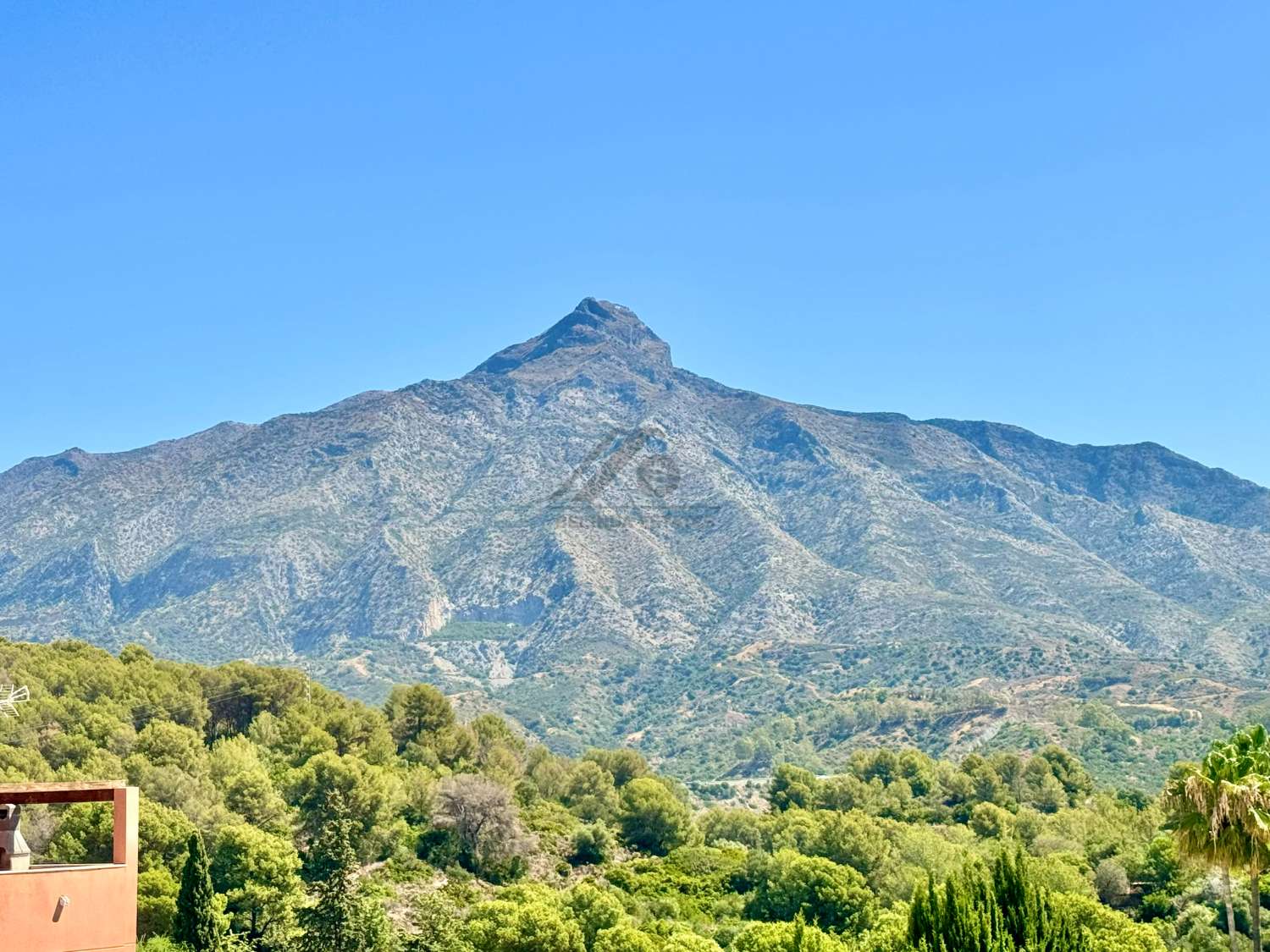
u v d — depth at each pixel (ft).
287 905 367.86
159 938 316.40
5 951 104.27
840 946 343.46
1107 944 313.94
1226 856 211.20
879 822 592.19
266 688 654.94
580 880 515.91
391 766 591.37
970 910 207.92
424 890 457.68
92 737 508.12
